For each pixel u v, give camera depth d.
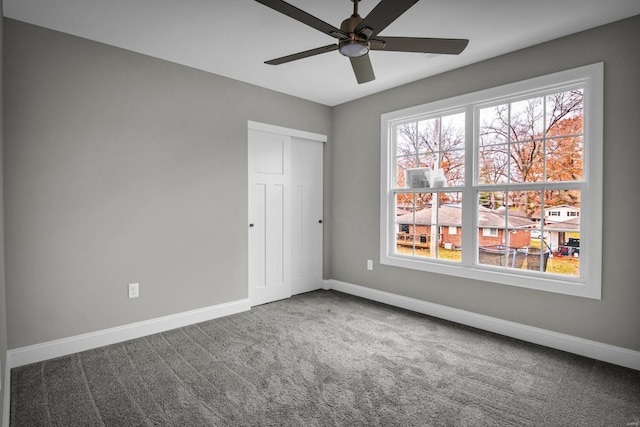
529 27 2.49
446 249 3.47
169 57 3.03
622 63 2.38
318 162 4.47
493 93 3.00
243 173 3.62
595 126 2.48
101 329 2.77
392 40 1.86
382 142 3.90
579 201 2.67
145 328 2.97
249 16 2.37
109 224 2.79
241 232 3.61
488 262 3.15
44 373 2.30
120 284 2.86
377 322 3.28
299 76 3.48
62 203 2.58
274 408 1.92
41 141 2.49
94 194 2.72
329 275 4.55
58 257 2.57
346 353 2.61
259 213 3.85
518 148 2.98
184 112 3.20
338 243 4.48
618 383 2.18
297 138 4.24
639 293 2.34
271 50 2.90
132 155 2.90
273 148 3.95
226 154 3.49
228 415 1.86
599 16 2.34
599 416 1.86
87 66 2.68
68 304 2.62
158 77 3.04
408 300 3.67
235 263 3.57
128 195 2.89
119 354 2.60
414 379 2.23
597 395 2.05
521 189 2.89
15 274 2.40
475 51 2.88
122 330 2.85
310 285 4.43
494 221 3.11
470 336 2.94
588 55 2.51
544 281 2.73
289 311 3.61
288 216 4.11
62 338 2.59
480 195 3.19
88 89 2.69
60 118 2.56
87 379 2.23
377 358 2.53
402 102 3.71
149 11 2.30
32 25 2.45
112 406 1.94
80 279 2.67
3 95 2.34
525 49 2.82
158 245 3.05
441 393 2.07
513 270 2.96
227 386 2.15
